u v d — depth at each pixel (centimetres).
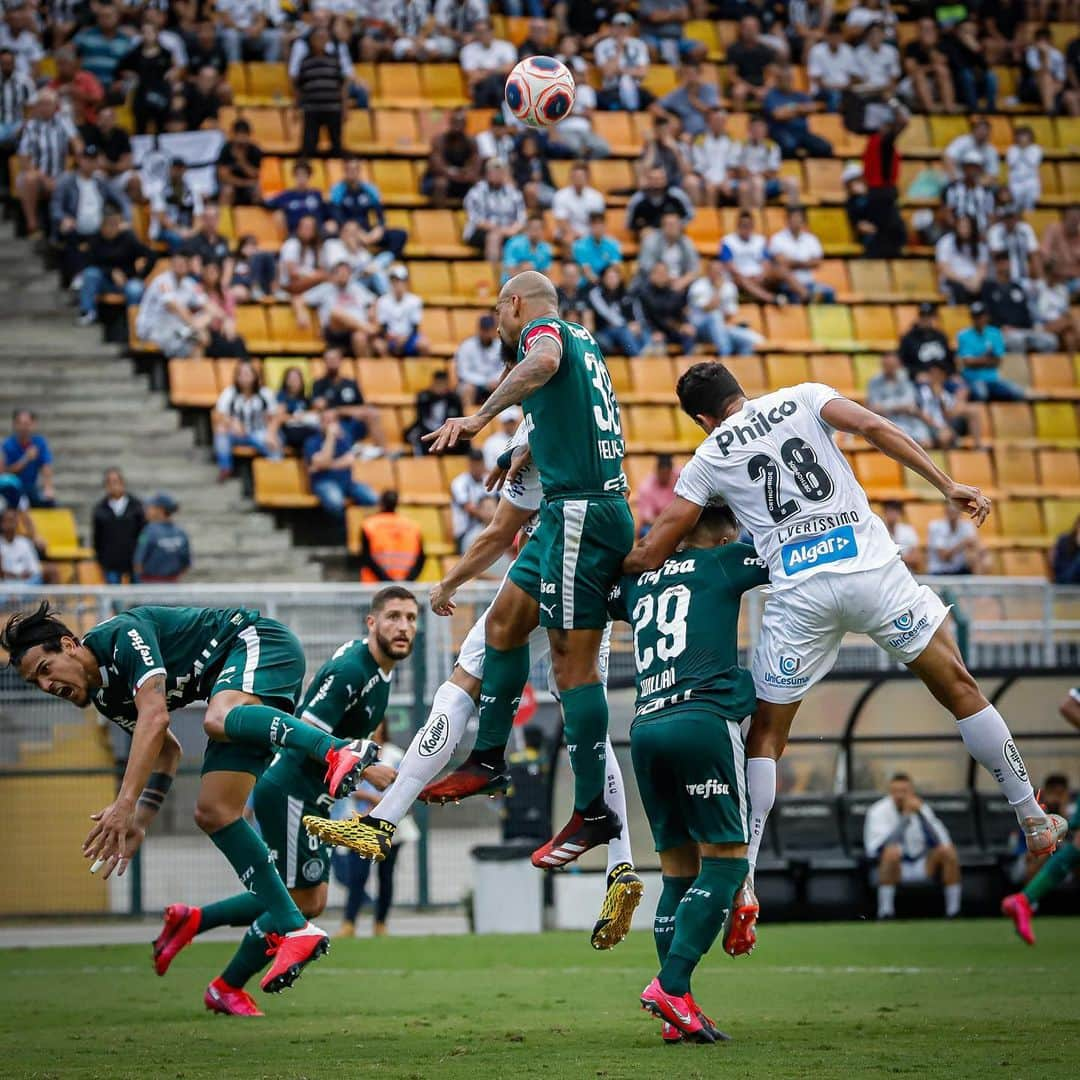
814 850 4822
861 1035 2359
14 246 7144
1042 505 7175
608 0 8488
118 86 7550
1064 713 3519
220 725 2558
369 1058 2194
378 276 7069
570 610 2339
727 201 8000
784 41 8606
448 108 8150
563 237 7412
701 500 2356
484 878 4656
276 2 8138
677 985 2266
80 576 5994
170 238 7144
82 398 6750
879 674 4797
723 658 2278
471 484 6288
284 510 6550
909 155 8600
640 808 4703
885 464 7100
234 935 4806
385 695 3055
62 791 4916
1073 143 8869
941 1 9156
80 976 3609
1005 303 7825
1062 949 3925
